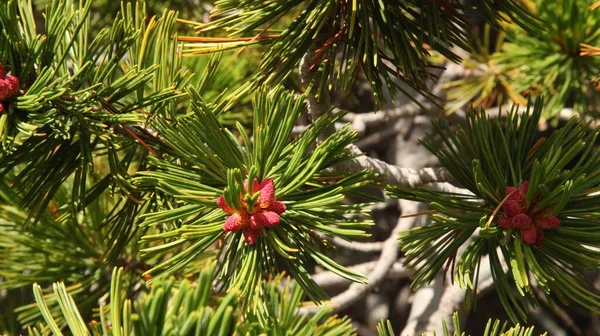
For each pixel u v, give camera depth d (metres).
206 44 0.98
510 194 0.88
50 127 0.90
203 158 0.89
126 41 0.92
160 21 0.97
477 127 0.92
